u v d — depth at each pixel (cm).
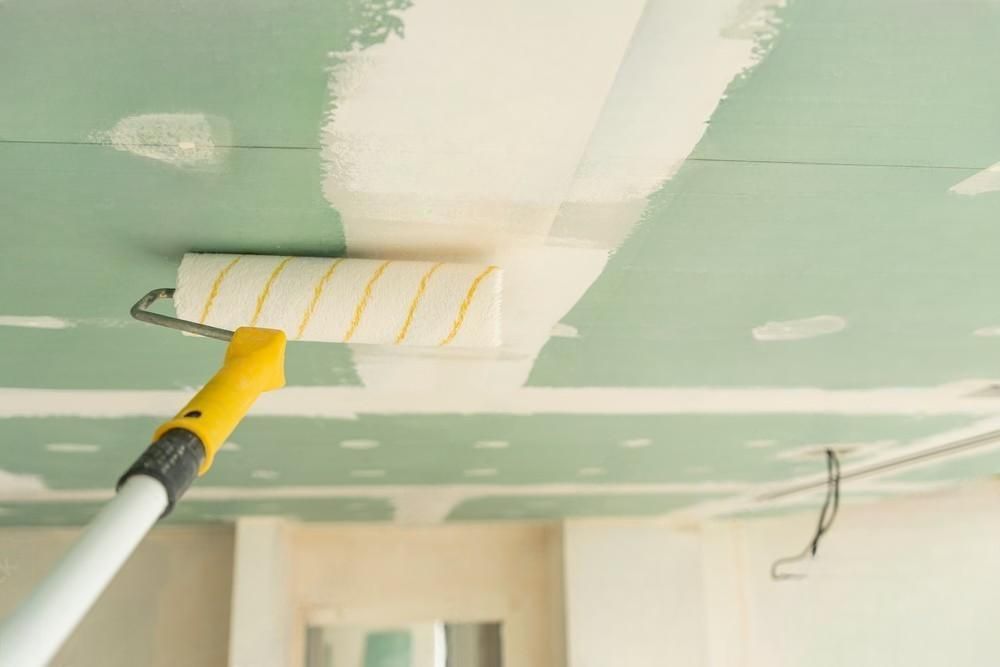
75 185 97
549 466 244
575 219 107
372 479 255
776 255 119
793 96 86
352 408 184
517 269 120
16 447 201
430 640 381
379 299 109
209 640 310
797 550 362
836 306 137
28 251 110
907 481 281
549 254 116
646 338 148
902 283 129
